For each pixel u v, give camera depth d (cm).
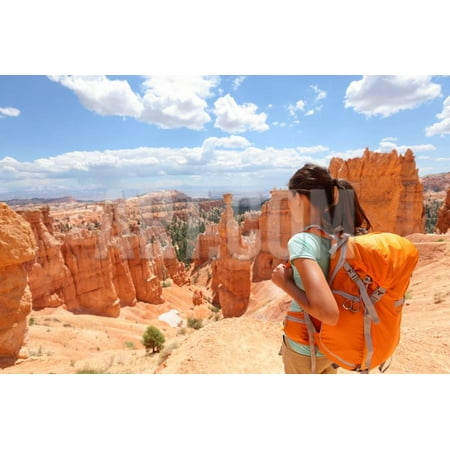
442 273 955
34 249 779
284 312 599
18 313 716
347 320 183
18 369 646
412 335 547
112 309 1520
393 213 901
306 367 230
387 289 183
